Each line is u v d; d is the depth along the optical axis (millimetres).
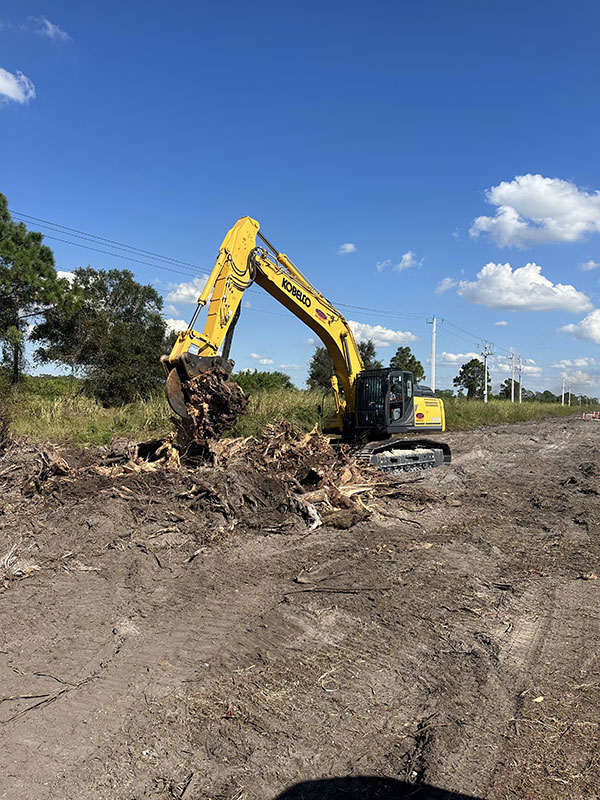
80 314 29047
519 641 5016
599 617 5551
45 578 5996
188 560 6707
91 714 3770
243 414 9758
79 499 8156
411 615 5480
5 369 26484
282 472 9969
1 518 7695
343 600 5777
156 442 10578
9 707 3822
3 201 25797
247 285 10914
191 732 3623
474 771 3326
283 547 7410
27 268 25000
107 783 3170
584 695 4148
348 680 4309
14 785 3129
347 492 9609
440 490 11461
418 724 3795
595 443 21625
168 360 9125
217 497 8258
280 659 4590
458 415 34375
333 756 3455
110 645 4688
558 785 3209
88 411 19141
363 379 14430
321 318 13508
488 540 8047
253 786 3186
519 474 13852
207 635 4926
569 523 8977
